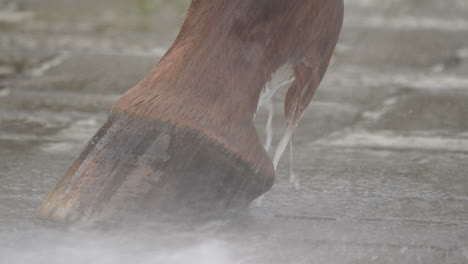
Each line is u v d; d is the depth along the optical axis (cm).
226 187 370
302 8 363
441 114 706
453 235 401
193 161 363
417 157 565
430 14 1373
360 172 523
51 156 547
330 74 891
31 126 638
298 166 537
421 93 792
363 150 585
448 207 451
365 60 981
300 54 372
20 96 748
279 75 378
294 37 367
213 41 367
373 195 471
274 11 363
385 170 529
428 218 430
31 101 729
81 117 677
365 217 429
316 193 472
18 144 579
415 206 451
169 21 1277
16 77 834
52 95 756
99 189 372
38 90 777
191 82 368
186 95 367
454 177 515
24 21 1227
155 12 1371
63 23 1220
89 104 725
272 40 366
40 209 392
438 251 377
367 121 681
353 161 552
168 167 364
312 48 372
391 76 887
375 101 761
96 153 378
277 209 438
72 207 377
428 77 884
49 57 941
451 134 638
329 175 514
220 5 367
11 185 473
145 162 367
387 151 582
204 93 366
